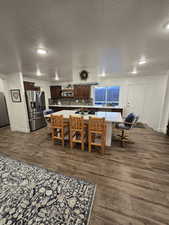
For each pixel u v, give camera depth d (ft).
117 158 8.06
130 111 18.30
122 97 18.61
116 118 9.49
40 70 11.87
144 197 4.98
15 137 12.28
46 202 4.74
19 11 3.33
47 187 5.50
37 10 3.31
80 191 5.27
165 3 3.05
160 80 14.40
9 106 14.12
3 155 8.54
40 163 7.49
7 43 5.49
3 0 2.91
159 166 7.20
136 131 13.76
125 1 2.99
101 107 18.07
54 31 4.51
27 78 16.02
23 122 13.93
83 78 11.56
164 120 13.33
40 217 4.17
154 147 9.71
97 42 5.55
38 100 15.20
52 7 3.20
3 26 4.08
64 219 4.09
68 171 6.68
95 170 6.79
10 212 4.34
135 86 17.35
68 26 4.17
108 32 4.64
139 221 4.02
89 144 8.84
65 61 8.66
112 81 18.60
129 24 4.07
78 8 3.25
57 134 11.04
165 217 4.15
